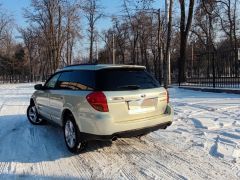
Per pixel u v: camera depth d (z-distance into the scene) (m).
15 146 4.01
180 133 4.37
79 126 3.49
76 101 3.54
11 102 8.91
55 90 4.16
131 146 3.86
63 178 2.94
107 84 3.41
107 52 35.09
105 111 3.29
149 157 3.45
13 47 40.00
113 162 3.33
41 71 37.12
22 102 8.82
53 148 3.88
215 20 21.72
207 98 7.91
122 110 3.38
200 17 22.00
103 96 3.31
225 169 3.02
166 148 3.74
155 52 23.39
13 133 4.70
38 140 4.25
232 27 22.56
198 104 6.87
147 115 3.56
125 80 3.52
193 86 10.77
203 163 3.20
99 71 3.50
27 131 4.79
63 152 3.71
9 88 17.27
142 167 3.15
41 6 23.41
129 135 3.44
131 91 3.46
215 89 9.32
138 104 3.48
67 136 3.75
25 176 3.01
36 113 5.14
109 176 2.96
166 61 12.09
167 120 3.72
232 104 6.63
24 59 39.97
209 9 18.30
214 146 3.72
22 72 39.72
